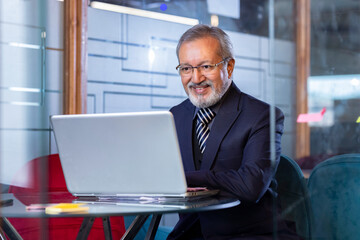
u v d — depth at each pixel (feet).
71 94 8.70
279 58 2.71
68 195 4.21
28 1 2.67
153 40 10.44
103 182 3.75
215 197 3.98
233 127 4.76
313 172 2.86
